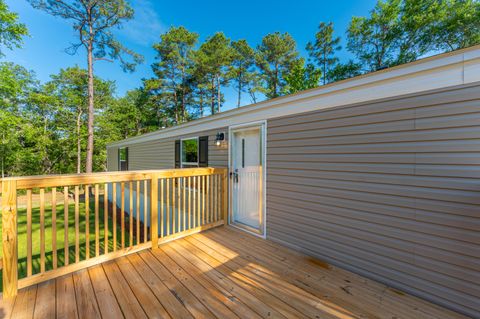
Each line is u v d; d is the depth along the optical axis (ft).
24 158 40.91
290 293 6.04
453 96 5.43
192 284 6.44
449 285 5.45
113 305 5.49
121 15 34.45
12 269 5.75
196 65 51.37
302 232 8.73
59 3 30.55
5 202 5.68
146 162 25.20
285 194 9.42
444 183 5.56
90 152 34.63
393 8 46.39
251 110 11.18
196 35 50.78
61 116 44.91
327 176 7.97
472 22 38.22
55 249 6.68
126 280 6.61
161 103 57.16
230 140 12.73
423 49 43.37
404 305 5.60
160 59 52.03
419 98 5.96
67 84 46.32
